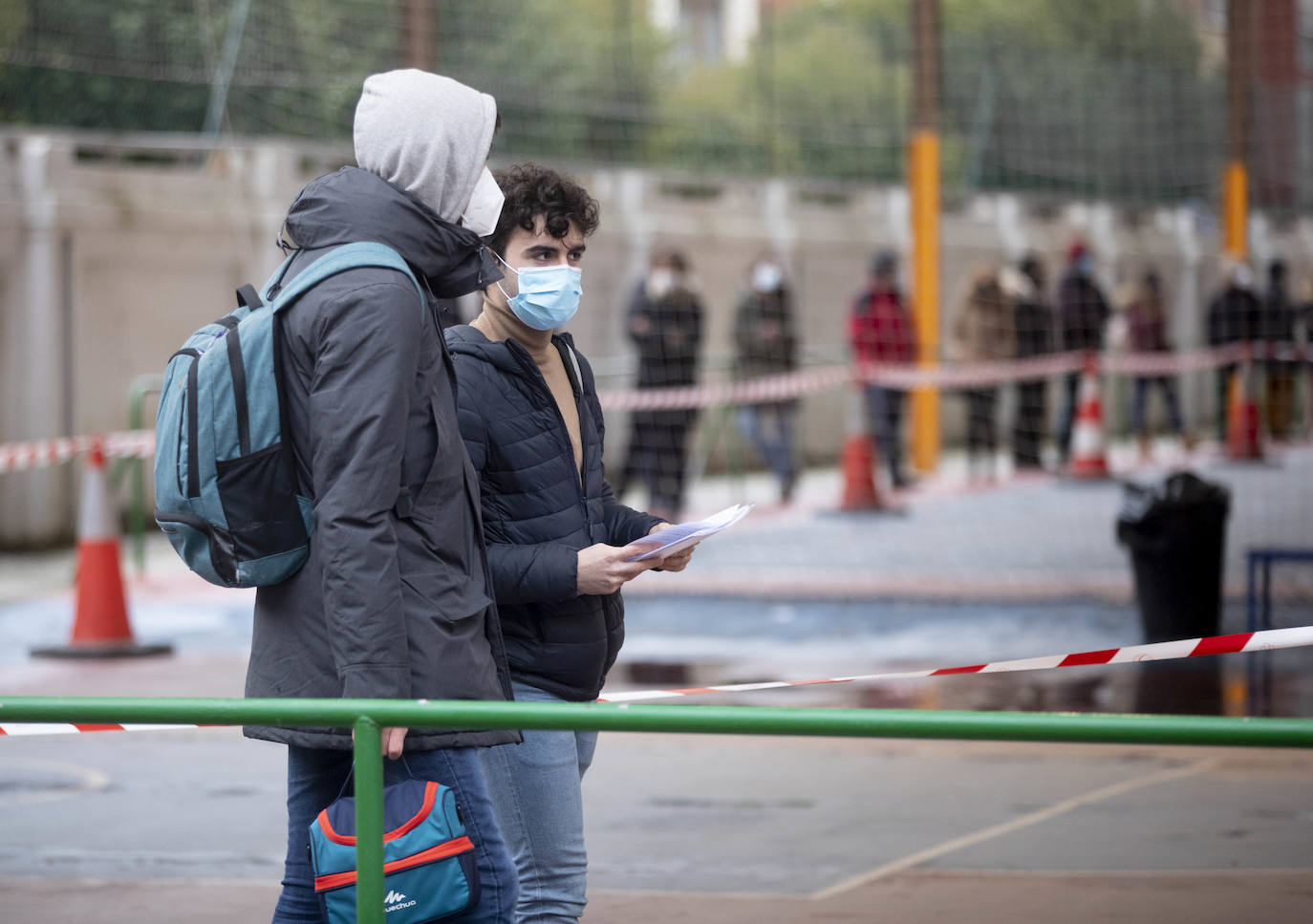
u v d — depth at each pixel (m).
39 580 22.03
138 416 21.17
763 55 53.28
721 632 17.36
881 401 28.53
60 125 29.16
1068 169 48.34
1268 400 37.72
